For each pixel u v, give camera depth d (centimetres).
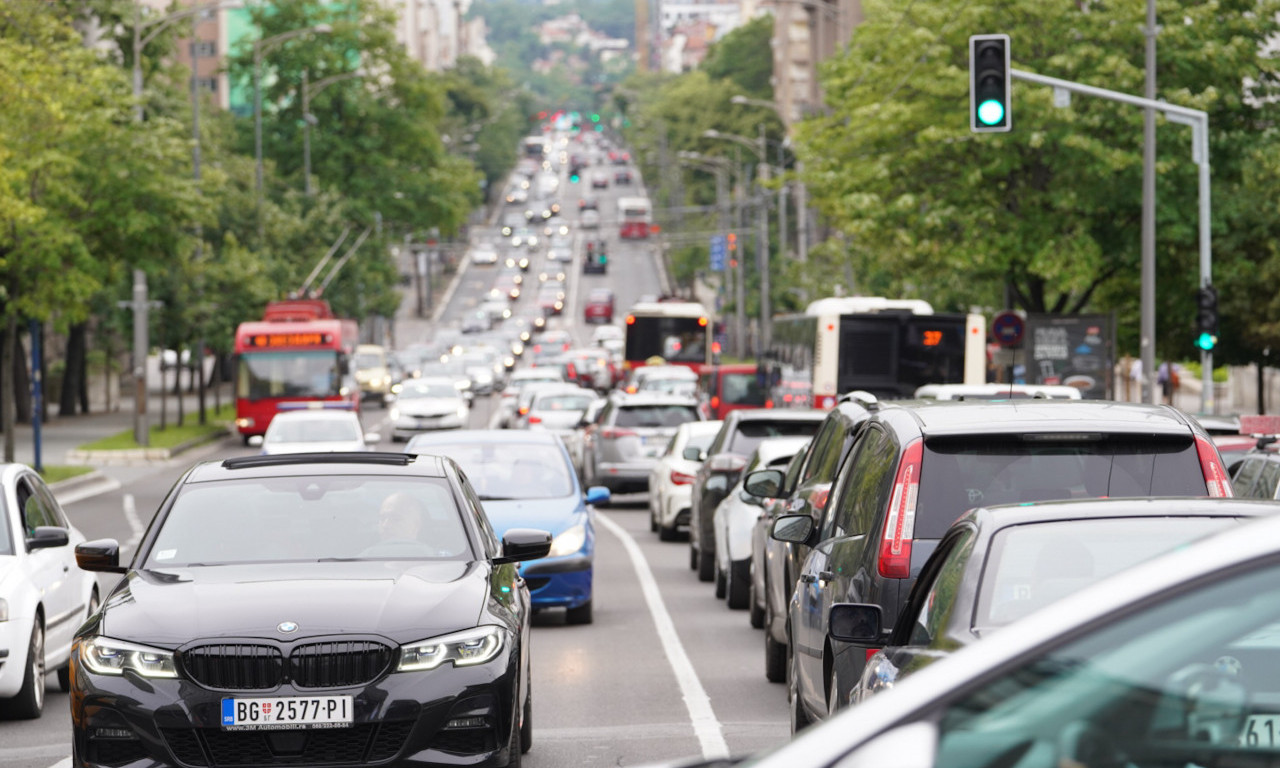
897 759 883
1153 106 9225
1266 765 965
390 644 2456
